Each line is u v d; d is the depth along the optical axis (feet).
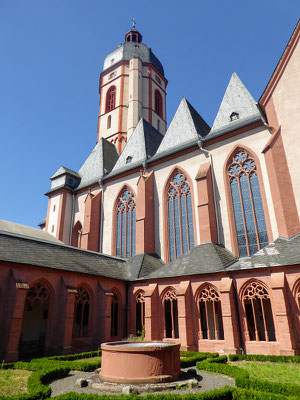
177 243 98.68
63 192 136.87
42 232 109.29
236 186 90.38
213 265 71.56
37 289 65.05
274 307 58.95
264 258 65.77
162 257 99.35
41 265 65.31
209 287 69.36
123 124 180.55
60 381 41.45
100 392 35.81
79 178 146.72
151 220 104.47
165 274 78.02
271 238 79.00
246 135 91.81
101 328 73.51
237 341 61.16
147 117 185.88
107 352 41.68
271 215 80.48
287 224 72.38
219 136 96.53
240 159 91.61
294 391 30.94
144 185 105.70
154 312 75.51
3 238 68.95
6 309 57.88
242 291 64.59
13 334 55.21
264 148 81.76
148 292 77.36
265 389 32.83
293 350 53.42
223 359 53.21
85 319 83.15
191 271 73.05
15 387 36.32
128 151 132.77
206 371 46.03
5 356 53.57
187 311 68.90
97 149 155.84
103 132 187.42
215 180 94.27
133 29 223.10
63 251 81.25
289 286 58.34
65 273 70.49
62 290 68.33
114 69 201.16
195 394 29.50
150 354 39.91
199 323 68.39
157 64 210.38
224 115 105.70
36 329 81.92
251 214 85.35
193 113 124.47
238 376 37.52
